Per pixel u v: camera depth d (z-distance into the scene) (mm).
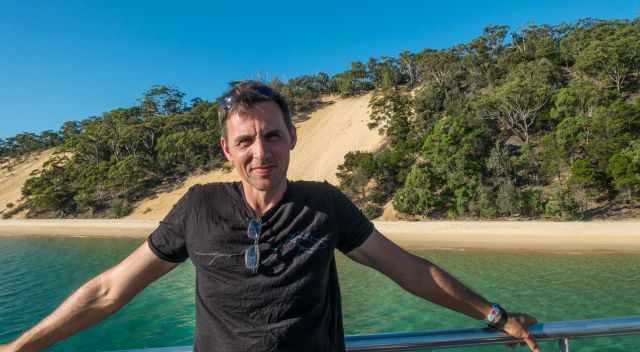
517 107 45812
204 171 66812
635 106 36438
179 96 99688
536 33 74812
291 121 1771
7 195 81750
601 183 33938
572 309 12641
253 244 1561
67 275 21172
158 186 65812
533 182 39406
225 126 1667
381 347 1897
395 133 54656
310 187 1706
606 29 62344
